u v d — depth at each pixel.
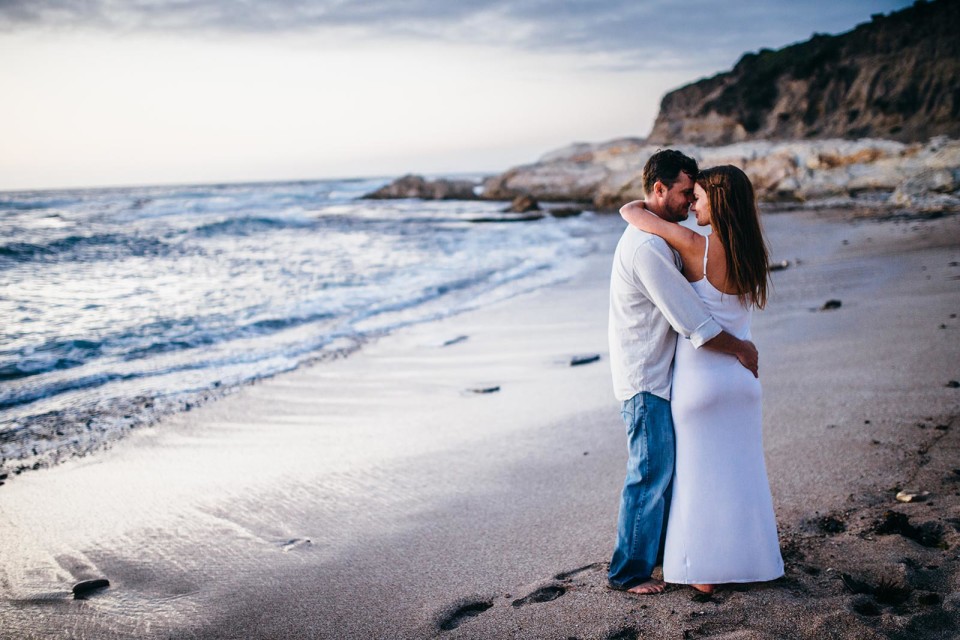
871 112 49.97
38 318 10.77
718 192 2.40
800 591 2.46
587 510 3.67
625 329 2.55
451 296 12.40
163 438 5.58
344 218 36.06
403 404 6.23
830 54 55.12
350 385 7.00
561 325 9.46
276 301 12.09
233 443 5.40
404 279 14.47
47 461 5.13
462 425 5.50
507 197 52.53
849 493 3.35
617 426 5.15
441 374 7.27
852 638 2.13
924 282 9.07
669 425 2.53
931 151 30.23
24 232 26.17
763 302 2.51
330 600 2.96
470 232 26.84
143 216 39.47
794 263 12.80
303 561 3.38
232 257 19.03
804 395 5.13
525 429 5.26
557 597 2.71
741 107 58.69
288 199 63.94
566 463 4.46
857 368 5.63
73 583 3.28
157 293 13.12
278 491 4.36
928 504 3.07
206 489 4.47
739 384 2.46
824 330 7.19
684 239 2.42
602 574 2.86
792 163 34.44
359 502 4.11
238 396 6.72
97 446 5.43
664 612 2.44
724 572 2.49
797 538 2.93
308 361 8.05
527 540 3.38
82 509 4.23
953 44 47.34
